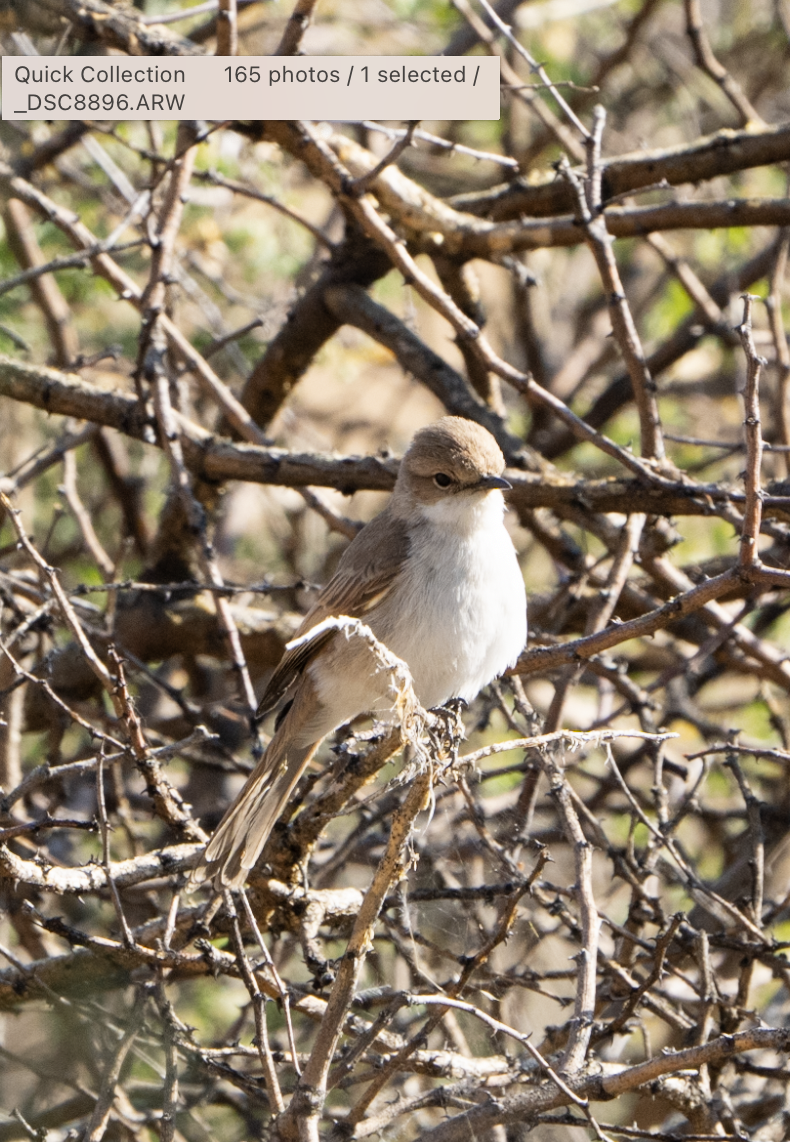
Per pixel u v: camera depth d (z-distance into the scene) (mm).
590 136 10328
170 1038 7496
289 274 17125
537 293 21000
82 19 11719
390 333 13484
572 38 20891
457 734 9055
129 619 13648
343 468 11477
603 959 8656
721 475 18125
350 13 19641
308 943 8367
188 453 11766
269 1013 11289
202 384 13438
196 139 10555
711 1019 8500
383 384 22703
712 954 11133
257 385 14789
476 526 9414
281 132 10844
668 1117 9852
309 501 12156
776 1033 6277
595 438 9891
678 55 20109
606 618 9875
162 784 8055
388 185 12820
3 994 8461
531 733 8906
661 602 12031
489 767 14523
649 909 9383
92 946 7449
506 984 8734
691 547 16547
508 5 17594
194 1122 8578
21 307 15867
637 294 20734
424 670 9242
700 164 12367
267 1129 7145
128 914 11336
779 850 11797
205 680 15906
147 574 14438
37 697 13133
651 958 8648
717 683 17469
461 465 9352
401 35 20016
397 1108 7191
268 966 7051
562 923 9336
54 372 11742
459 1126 6715
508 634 9406
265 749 9148
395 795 10633
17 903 8203
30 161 14023
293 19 10961
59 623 12797
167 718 14227
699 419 19516
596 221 9875
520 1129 7895
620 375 16781
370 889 6254
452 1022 8875
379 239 10258
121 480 15938
